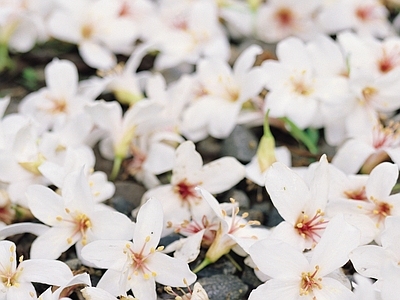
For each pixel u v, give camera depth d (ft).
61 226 1.31
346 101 1.54
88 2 1.84
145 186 1.56
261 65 1.72
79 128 1.51
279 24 1.90
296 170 1.48
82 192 1.29
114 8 1.85
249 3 1.93
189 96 1.65
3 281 1.24
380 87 1.52
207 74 1.63
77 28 1.82
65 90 1.63
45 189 1.31
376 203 1.31
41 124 1.63
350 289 1.25
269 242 1.19
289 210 1.26
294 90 1.58
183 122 1.61
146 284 1.24
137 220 1.24
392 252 1.22
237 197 1.50
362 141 1.49
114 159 1.64
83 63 1.90
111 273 1.23
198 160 1.37
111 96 1.78
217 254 1.32
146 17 1.90
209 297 1.30
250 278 1.34
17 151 1.41
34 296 1.23
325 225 1.28
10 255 1.25
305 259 1.20
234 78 1.61
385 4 2.04
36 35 1.86
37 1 1.86
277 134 1.67
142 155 1.57
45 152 1.46
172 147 1.56
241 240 1.27
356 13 1.88
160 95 1.62
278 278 1.19
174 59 1.80
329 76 1.59
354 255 1.22
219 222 1.31
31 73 1.85
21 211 1.43
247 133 1.63
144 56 1.92
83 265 1.35
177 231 1.36
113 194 1.53
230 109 1.59
